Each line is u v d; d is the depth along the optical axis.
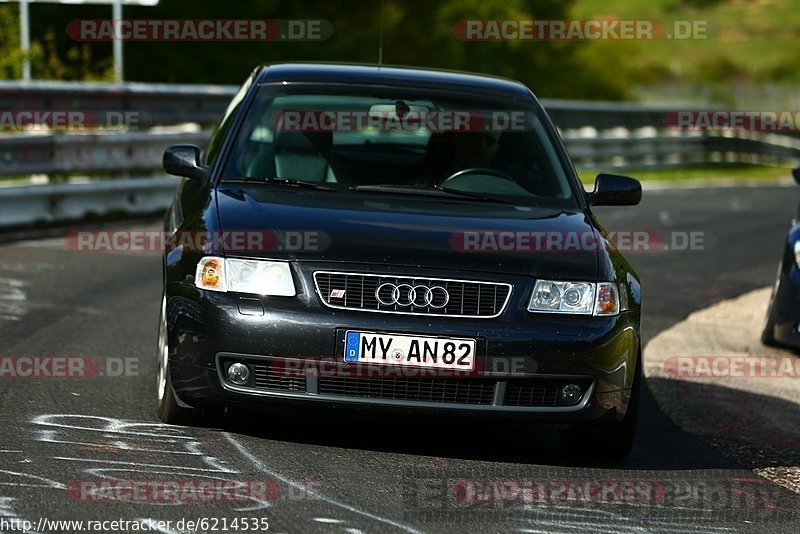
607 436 19.98
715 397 26.27
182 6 98.44
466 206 21.23
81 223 45.97
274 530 14.93
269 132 22.73
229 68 100.38
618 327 19.30
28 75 70.56
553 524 16.27
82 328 28.02
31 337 26.69
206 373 18.73
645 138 91.44
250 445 19.06
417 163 22.56
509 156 22.98
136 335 27.64
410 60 121.38
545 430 21.02
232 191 21.06
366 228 19.56
